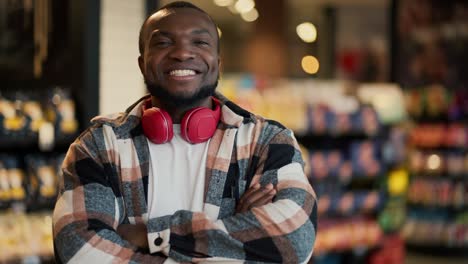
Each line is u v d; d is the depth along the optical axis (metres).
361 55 10.19
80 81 4.96
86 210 2.08
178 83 2.14
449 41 9.84
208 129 2.15
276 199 2.12
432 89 9.32
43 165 4.86
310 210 2.12
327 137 7.18
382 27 10.14
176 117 2.21
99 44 4.99
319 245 6.66
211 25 2.19
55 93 4.91
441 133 9.26
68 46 5.05
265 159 2.18
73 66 5.00
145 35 2.20
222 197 2.12
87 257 2.02
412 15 9.45
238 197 2.14
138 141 2.17
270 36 9.75
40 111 4.80
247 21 9.87
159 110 2.13
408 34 9.41
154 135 2.13
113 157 2.16
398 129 7.39
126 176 2.14
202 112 2.14
